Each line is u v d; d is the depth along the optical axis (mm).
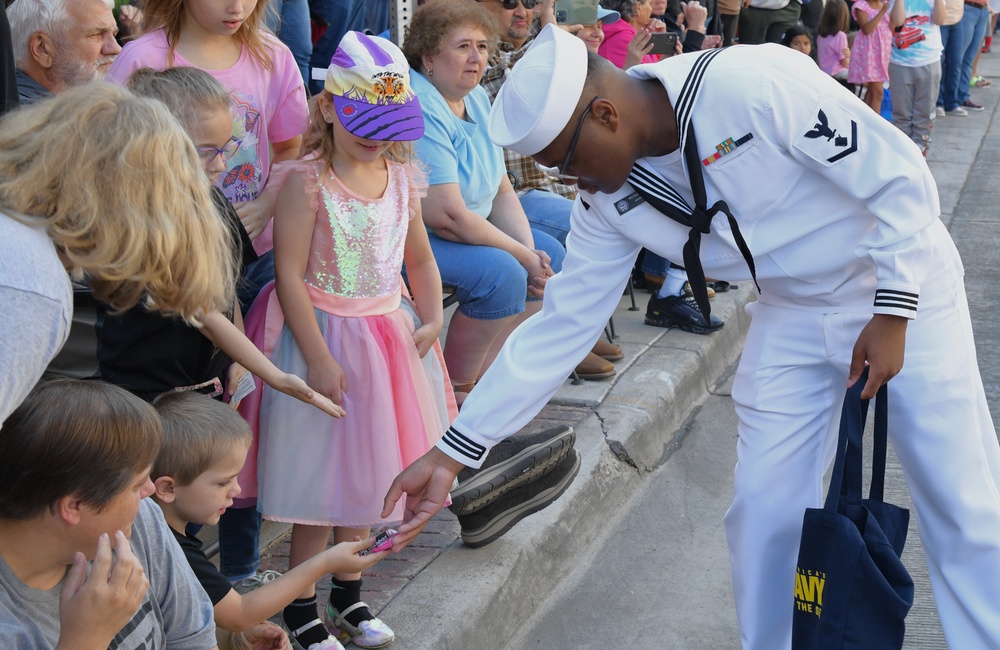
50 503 1640
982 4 12102
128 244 1480
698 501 4207
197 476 2324
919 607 3445
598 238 2557
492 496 3229
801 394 2551
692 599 3512
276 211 2865
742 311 5949
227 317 2746
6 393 1389
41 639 1695
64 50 3031
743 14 8805
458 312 4078
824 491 4160
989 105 12914
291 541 3146
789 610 2641
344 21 5680
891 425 2537
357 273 2900
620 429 4281
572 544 3676
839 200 2332
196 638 1997
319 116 2877
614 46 5660
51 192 1458
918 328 2447
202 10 3094
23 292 1387
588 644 3246
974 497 2508
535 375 2562
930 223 2260
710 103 2283
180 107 2559
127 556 1634
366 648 2826
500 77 4789
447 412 3289
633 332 5457
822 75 2311
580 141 2297
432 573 3191
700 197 2338
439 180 3953
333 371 2828
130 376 2529
